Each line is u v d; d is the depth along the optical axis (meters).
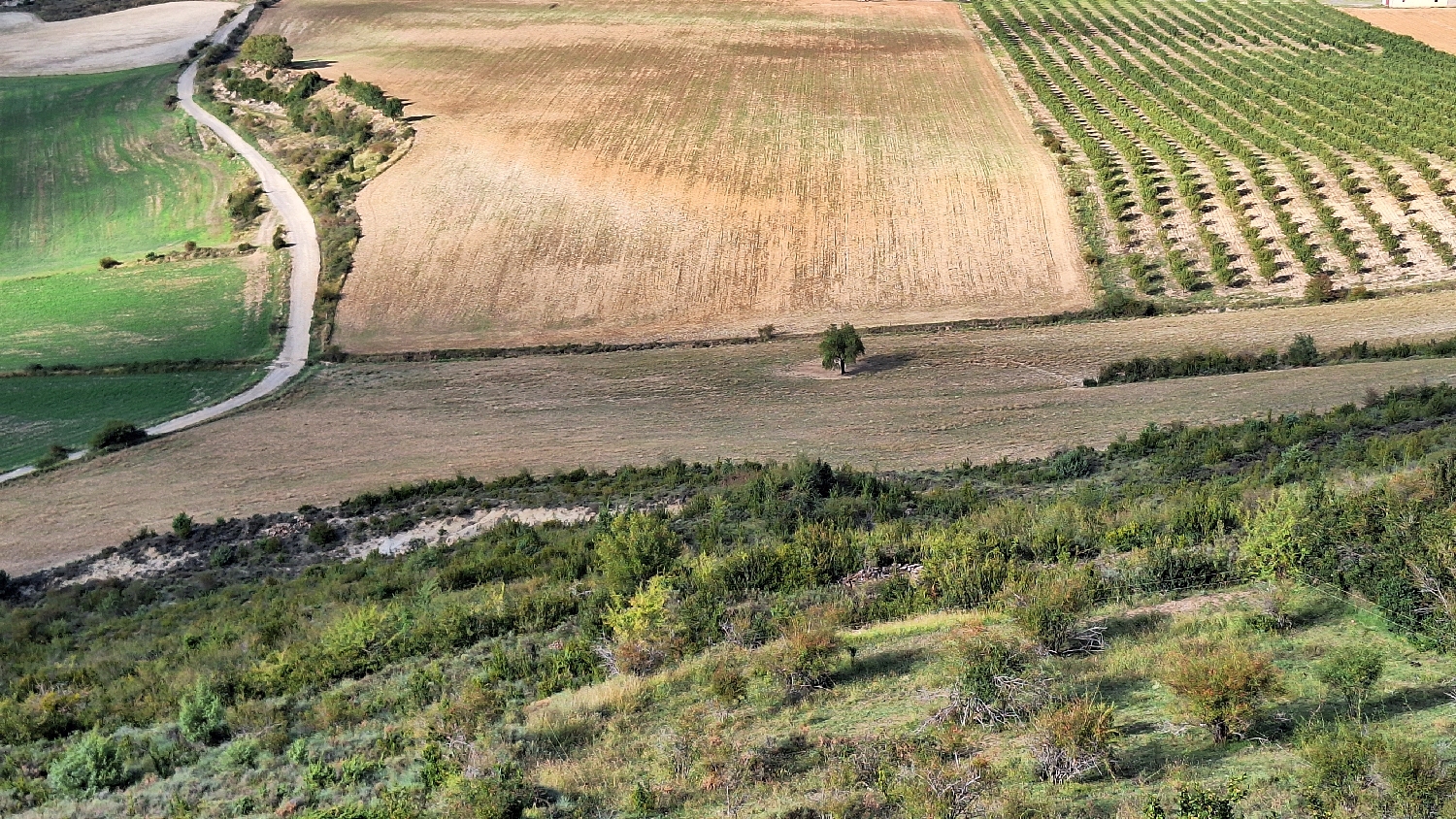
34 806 25.61
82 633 40.69
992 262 83.38
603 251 87.50
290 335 79.12
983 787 19.47
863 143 104.50
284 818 22.59
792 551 34.44
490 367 71.75
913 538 36.41
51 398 70.06
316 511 49.78
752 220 90.69
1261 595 26.00
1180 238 83.81
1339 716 20.05
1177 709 20.92
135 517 52.25
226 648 35.31
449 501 48.97
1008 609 27.34
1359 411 46.25
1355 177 89.75
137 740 28.47
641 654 28.02
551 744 23.94
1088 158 98.69
